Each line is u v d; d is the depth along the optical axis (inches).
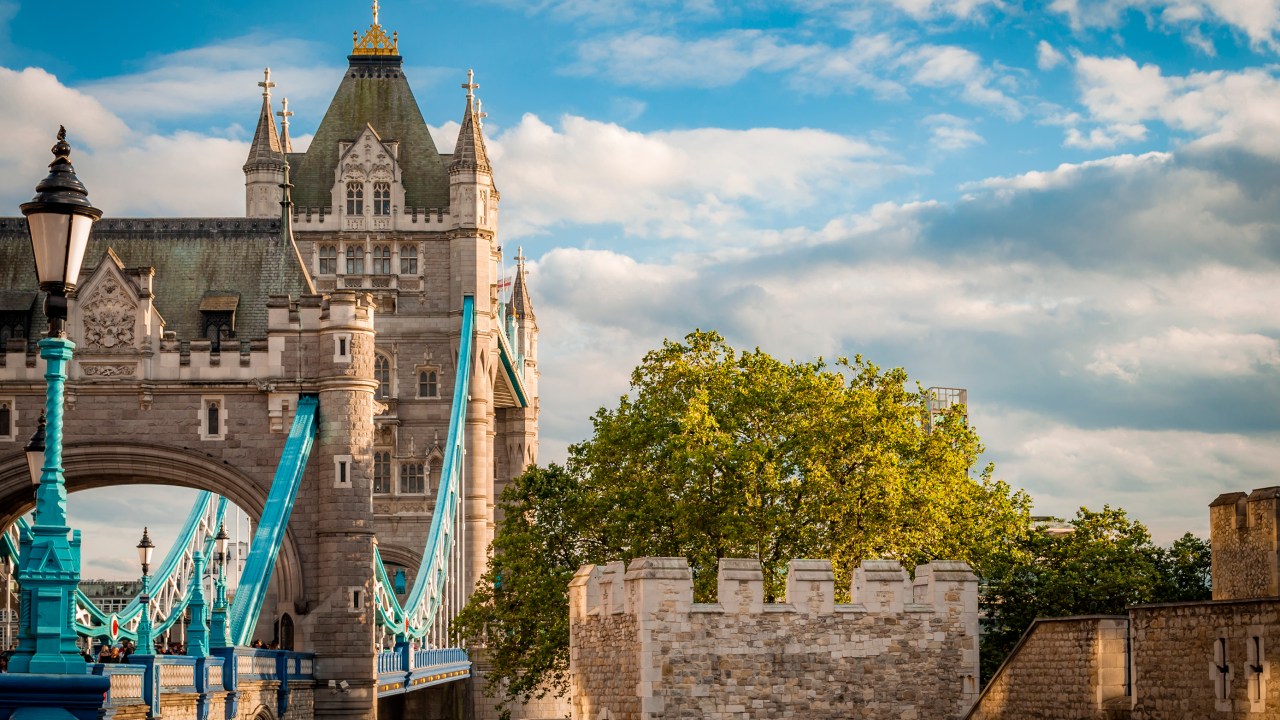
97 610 2320.4
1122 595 2076.8
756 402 2418.8
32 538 873.5
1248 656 1179.9
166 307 3053.6
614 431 2500.0
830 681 1587.1
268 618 3435.0
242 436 2871.6
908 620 1615.4
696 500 2304.4
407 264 4766.2
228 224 3159.5
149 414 2874.0
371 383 2874.0
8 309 3157.0
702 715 1551.4
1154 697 1294.3
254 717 2310.5
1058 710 1439.5
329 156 4862.2
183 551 3346.5
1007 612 2139.5
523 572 2573.8
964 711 1612.9
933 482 2352.4
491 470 4773.6
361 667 2797.7
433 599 3705.7
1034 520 2566.4
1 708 814.5
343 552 2817.4
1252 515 1343.5
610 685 1653.5
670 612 1556.3
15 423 2881.4
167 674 1823.3
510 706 4525.1
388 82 4982.8
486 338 4712.1
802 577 1594.5
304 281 3097.9
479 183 4741.6
